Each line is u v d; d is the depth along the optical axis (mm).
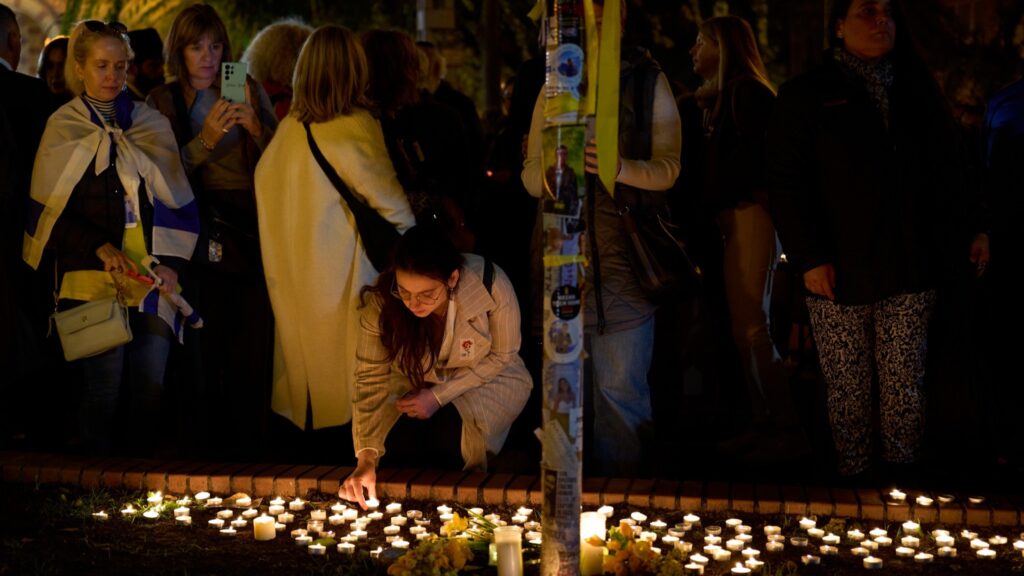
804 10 11445
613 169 3867
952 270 5430
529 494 5078
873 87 5387
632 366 5453
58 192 5773
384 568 4363
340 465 6289
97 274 5797
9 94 6539
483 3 15797
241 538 4730
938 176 5375
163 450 6684
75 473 5410
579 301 3859
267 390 6496
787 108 5449
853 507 4910
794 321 8055
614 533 4301
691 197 6750
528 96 7449
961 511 4844
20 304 6578
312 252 6008
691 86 17531
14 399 6941
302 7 18875
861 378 5523
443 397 5383
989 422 5758
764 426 6480
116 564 4410
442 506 5023
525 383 5574
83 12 17812
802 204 5461
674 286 5301
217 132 6141
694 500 5008
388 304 5215
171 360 6906
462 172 6680
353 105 6098
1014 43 14633
